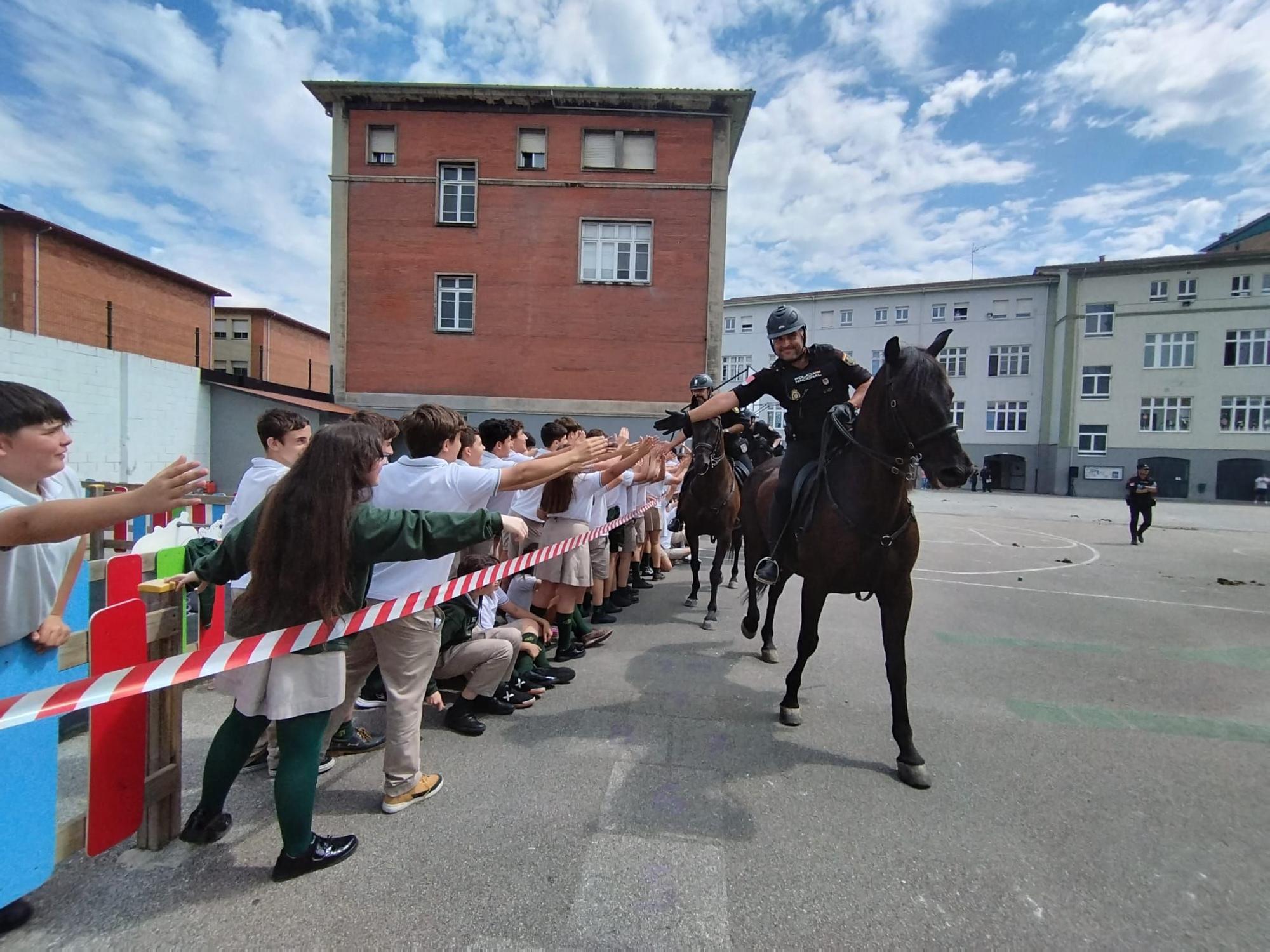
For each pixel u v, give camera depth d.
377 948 2.04
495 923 2.16
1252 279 32.81
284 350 33.38
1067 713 4.09
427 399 18.17
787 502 3.99
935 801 2.99
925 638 5.86
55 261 20.05
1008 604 7.36
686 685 4.47
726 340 45.69
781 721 3.87
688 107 17.61
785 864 2.50
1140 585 8.73
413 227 17.98
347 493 2.21
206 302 26.33
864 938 2.12
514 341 18.16
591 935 2.11
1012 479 38.19
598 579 5.48
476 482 2.75
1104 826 2.81
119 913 2.17
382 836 2.65
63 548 2.15
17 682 2.03
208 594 3.45
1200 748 3.60
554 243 18.03
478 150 17.86
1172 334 34.28
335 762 3.34
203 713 3.78
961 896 2.33
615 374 18.19
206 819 2.55
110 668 2.24
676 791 3.04
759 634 5.81
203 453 13.84
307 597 2.18
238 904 2.23
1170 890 2.39
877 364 40.75
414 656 2.86
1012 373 37.75
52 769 2.13
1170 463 34.41
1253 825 2.83
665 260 18.02
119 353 11.82
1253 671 4.97
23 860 2.05
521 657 4.18
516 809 2.87
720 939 2.10
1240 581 9.01
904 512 3.38
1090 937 2.15
